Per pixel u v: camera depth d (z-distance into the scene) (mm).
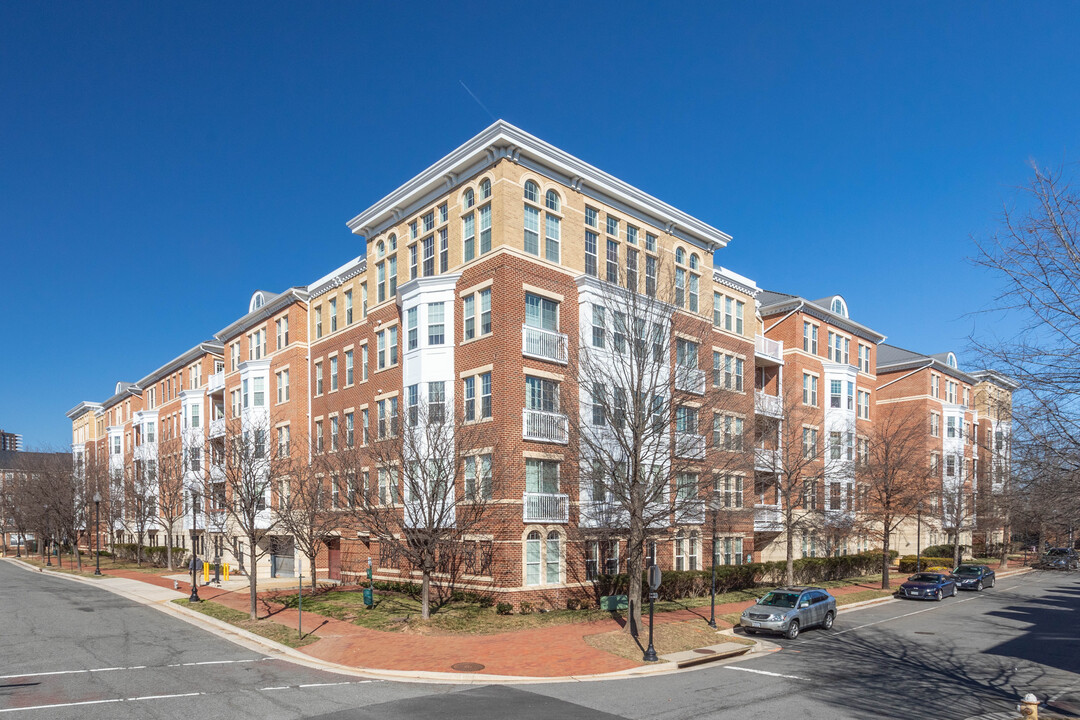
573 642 20844
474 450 25812
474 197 28266
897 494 42500
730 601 30406
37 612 27094
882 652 21594
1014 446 12766
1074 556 44500
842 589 37156
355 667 18000
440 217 29953
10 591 34188
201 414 49125
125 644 20875
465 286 28062
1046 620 28922
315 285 37906
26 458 69750
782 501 38406
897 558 53531
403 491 27031
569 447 24125
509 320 26062
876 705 15281
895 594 36062
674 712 14312
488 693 15672
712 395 26000
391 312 32125
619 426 22109
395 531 28984
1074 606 33906
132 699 14812
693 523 28109
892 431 45406
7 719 13359
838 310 46281
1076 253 11375
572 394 26672
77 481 54594
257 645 20922
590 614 25219
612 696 15547
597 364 23859
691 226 33562
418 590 28672
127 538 64000
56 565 51562
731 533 35406
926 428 45094
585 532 25078
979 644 23234
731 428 33375
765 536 39750
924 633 25281
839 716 14281
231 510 28344
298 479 31406
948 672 18984
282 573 39906
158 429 57375
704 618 25891
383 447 27188
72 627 23734
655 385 22641
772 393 41688
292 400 38250
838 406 43125
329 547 37438
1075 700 16141
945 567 46688
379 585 31453
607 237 30297
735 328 37031
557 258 28328
